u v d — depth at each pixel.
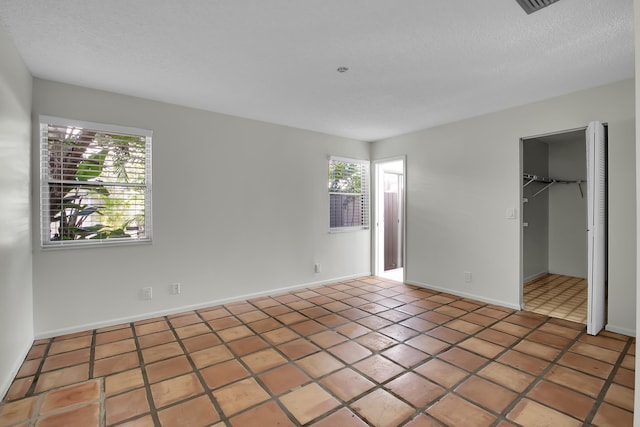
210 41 2.26
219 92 3.21
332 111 3.81
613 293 3.01
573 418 1.81
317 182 4.77
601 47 2.35
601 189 2.99
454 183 4.25
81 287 3.04
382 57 2.50
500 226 3.80
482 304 3.87
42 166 2.88
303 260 4.63
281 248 4.39
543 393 2.04
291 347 2.71
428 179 4.56
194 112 3.68
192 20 2.01
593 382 2.16
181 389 2.10
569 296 4.22
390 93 3.25
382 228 5.60
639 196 1.29
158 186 3.44
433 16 1.98
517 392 2.06
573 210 5.32
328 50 2.39
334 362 2.45
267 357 2.53
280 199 4.38
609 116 3.02
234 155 3.96
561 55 2.48
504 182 3.76
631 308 2.92
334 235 4.98
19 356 2.38
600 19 2.00
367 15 1.97
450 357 2.52
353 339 2.87
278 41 2.27
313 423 1.78
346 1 1.83
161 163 3.46
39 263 2.85
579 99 3.19
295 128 4.52
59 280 2.94
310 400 1.98
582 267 5.23
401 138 4.95
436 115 3.96
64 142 2.99
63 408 1.91
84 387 2.12
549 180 5.24
